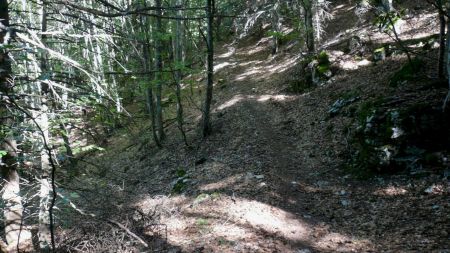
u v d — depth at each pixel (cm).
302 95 2058
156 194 1375
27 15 1543
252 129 1759
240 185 1173
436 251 680
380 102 1245
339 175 1185
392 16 2106
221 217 983
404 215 861
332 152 1345
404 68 1518
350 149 1266
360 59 2019
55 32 616
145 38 1283
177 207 1116
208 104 1831
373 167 1123
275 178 1187
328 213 957
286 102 2061
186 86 3162
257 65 3228
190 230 941
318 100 1862
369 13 2512
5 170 798
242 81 2858
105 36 671
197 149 1755
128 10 668
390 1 2142
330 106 1719
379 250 738
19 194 781
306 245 807
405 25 2105
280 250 791
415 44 1820
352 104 1527
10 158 794
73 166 935
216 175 1342
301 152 1434
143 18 1516
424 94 1220
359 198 1007
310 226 895
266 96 2302
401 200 936
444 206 845
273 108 2036
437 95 1163
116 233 900
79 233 913
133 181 1670
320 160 1331
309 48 2359
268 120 1880
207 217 1000
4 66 649
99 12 657
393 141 1106
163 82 1518
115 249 831
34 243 962
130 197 1390
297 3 2691
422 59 1580
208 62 1716
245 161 1399
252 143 1583
